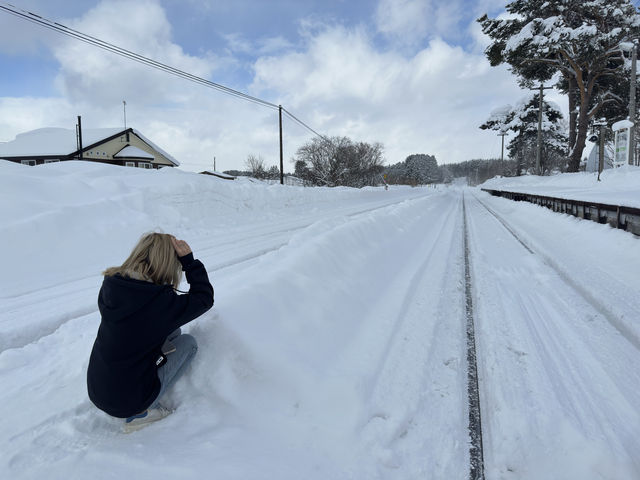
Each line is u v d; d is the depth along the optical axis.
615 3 26.47
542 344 3.29
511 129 57.84
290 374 2.49
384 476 1.88
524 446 2.07
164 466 1.76
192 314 1.96
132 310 1.78
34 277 5.05
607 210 7.74
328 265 4.05
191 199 9.91
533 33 28.22
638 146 36.12
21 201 6.38
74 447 1.86
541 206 13.84
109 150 37.94
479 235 9.82
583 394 2.53
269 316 2.81
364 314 3.83
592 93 34.19
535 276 5.49
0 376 2.56
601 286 4.71
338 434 2.15
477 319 3.90
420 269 5.91
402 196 35.25
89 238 6.44
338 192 20.86
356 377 2.55
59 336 3.28
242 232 8.84
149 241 1.97
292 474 1.83
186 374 2.25
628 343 3.29
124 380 1.81
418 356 3.07
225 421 2.12
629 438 2.09
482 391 2.62
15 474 1.67
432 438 2.16
